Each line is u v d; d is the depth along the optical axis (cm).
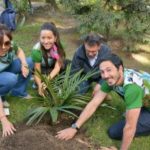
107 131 222
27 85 267
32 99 254
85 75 244
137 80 194
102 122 234
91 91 262
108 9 415
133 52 419
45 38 246
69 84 232
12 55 238
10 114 238
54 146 198
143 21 406
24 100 256
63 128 221
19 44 402
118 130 213
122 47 423
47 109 222
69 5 413
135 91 188
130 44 415
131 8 404
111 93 269
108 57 191
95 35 239
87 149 205
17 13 489
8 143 201
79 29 418
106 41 423
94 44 234
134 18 404
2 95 242
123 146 194
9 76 233
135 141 217
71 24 507
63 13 548
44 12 541
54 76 253
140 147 212
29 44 408
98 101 212
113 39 432
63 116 231
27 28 468
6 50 225
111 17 393
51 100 230
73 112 232
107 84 206
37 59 255
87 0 409
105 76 190
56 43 254
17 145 198
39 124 223
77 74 238
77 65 251
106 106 246
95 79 255
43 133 205
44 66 262
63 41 429
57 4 580
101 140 217
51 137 206
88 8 414
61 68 260
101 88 211
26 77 253
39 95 252
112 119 238
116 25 412
